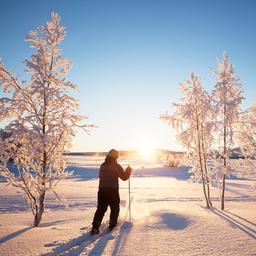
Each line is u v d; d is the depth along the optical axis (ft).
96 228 16.78
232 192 65.10
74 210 35.81
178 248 12.86
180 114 37.91
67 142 26.11
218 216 22.06
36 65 25.49
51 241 15.31
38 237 16.52
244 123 35.63
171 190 67.92
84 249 13.07
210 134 35.81
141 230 16.39
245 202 45.68
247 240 14.21
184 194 59.41
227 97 35.96
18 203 44.19
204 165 36.50
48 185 25.76
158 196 54.75
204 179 36.55
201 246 13.16
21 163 25.50
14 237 16.85
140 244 13.52
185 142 37.40
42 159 25.84
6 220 27.43
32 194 25.03
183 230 16.29
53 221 26.22
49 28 26.78
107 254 12.18
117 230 16.76
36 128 24.39
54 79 26.12
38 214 24.41
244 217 22.80
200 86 37.60
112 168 18.72
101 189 18.30
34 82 25.22
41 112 25.67
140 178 111.45
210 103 35.96
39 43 26.53
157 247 13.02
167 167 162.20
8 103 25.22
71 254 12.59
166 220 19.13
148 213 23.38
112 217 18.02
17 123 24.32
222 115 35.76
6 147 24.90
